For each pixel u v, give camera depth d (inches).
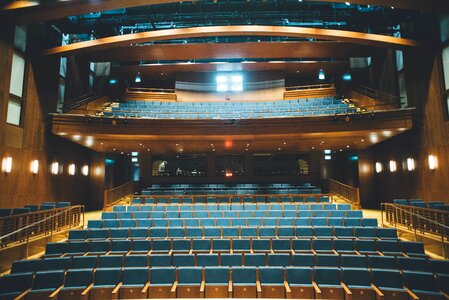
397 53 574.2
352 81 716.0
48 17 422.0
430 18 478.6
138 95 757.3
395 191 575.8
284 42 612.4
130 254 289.7
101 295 233.0
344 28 610.5
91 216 538.9
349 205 432.5
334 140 563.8
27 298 223.9
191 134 517.0
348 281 239.5
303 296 234.4
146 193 639.8
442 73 452.8
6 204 416.8
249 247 302.2
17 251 293.9
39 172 491.2
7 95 421.4
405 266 251.1
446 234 306.3
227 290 238.4
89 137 523.5
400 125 472.1
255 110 668.1
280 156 750.5
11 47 430.3
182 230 335.9
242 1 572.1
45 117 511.5
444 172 439.8
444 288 225.6
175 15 602.2
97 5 407.5
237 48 629.9
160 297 236.7
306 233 332.8
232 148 644.7
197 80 768.3
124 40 496.7
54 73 538.9
